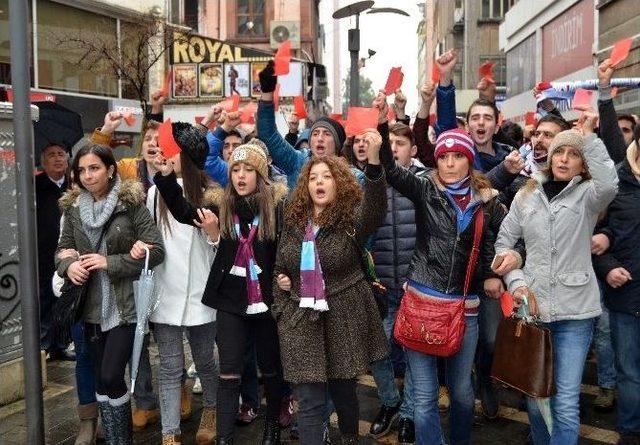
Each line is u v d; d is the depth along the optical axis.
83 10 15.90
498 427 4.77
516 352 3.54
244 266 3.93
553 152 3.62
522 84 20.61
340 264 3.58
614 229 4.07
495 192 3.69
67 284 3.92
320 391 3.58
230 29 31.81
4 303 5.20
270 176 4.92
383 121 3.56
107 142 4.86
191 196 4.17
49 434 4.64
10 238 5.22
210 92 19.17
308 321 3.55
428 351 3.58
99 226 3.87
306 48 32.81
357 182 3.64
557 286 3.57
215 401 4.38
